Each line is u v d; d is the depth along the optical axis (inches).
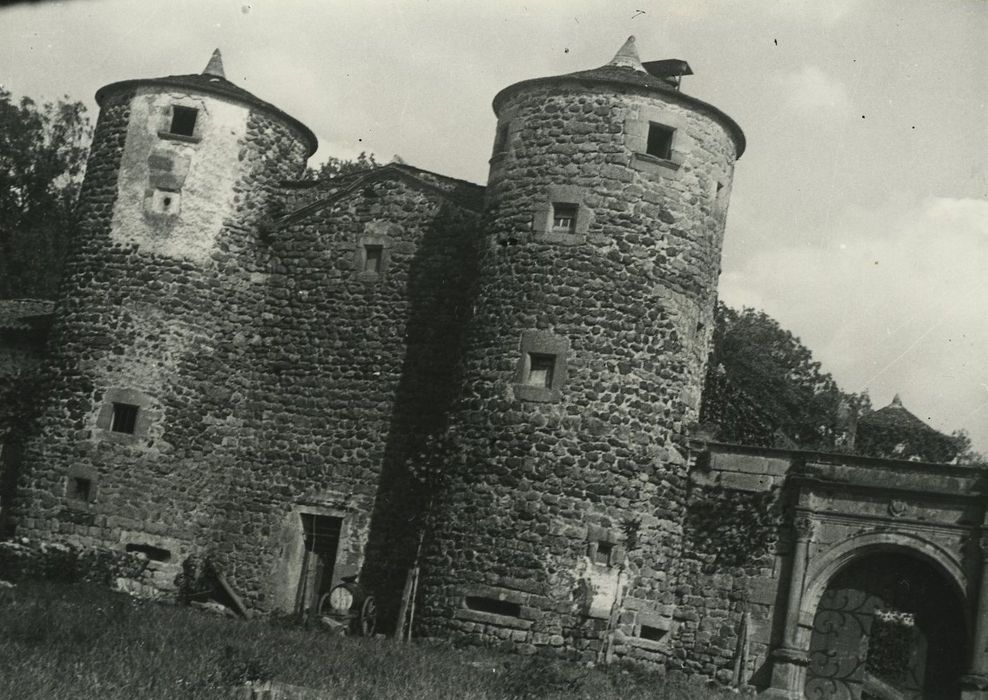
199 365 1084.5
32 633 557.9
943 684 906.1
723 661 931.3
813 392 1651.1
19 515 1055.0
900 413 1397.6
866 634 925.8
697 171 974.4
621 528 914.1
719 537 951.6
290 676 539.8
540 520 908.0
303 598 1041.5
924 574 925.2
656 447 936.3
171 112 1104.8
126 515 1044.5
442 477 957.2
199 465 1079.0
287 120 1142.3
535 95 980.6
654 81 995.9
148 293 1075.9
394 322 1080.8
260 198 1125.7
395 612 1010.1
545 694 593.3
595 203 949.2
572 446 918.4
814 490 938.1
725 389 1080.2
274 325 1117.1
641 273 943.0
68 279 1099.9
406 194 1103.0
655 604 932.0
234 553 1077.8
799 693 909.8
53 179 1835.6
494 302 960.9
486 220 992.2
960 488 909.8
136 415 1059.9
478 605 913.5
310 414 1088.2
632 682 759.1
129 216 1090.7
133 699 442.6
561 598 896.9
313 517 1072.8
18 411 1099.3
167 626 667.4
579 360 928.3
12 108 1801.2
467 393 958.4
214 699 458.9
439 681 575.5
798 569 927.7
